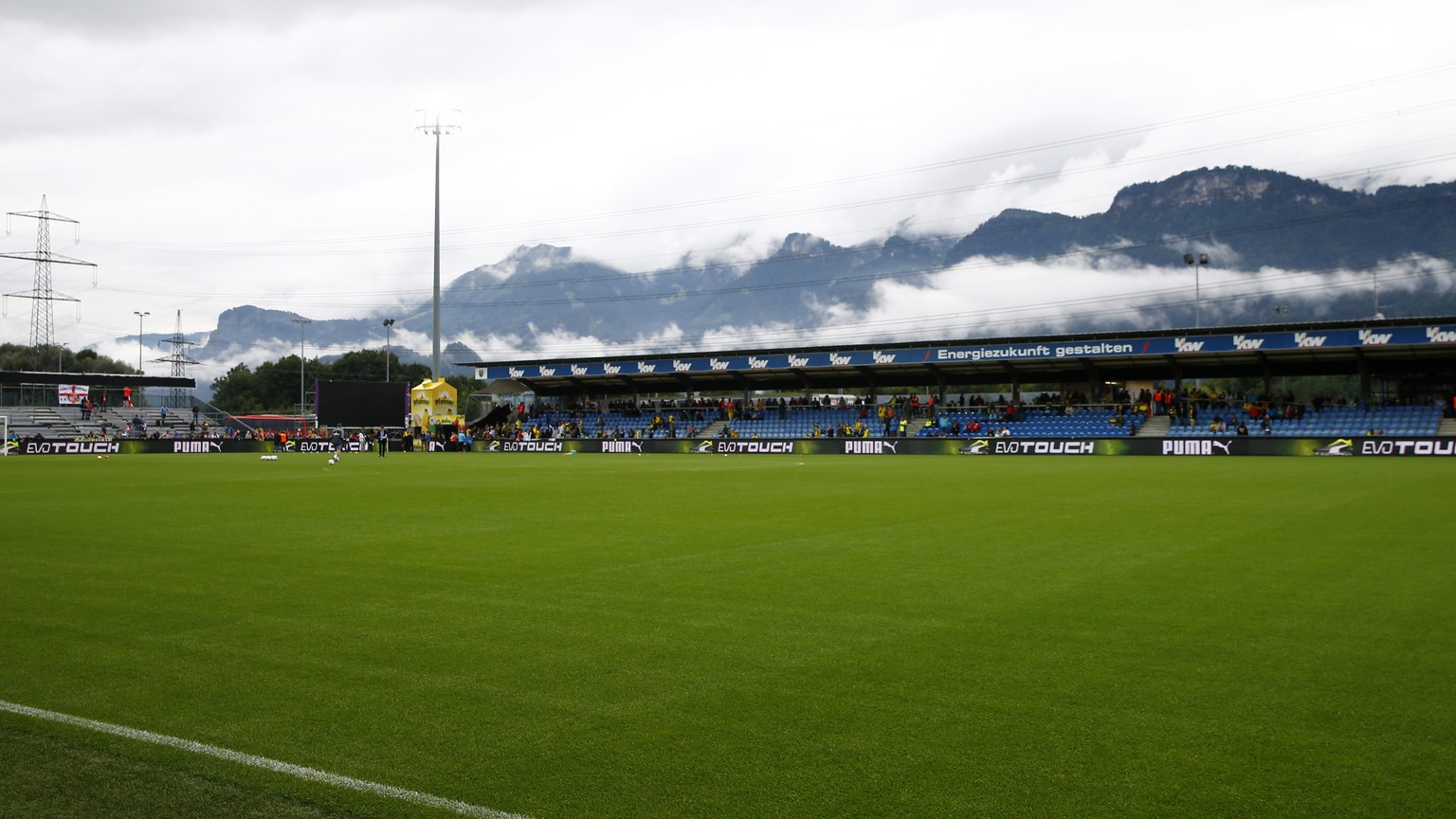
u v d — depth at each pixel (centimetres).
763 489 2747
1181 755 585
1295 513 1962
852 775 560
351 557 1416
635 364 7575
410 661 816
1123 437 5684
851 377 7562
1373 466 3862
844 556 1391
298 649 859
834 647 848
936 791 538
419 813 518
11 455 6397
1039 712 665
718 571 1270
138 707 696
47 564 1367
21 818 515
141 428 8331
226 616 1002
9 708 695
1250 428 5944
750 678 755
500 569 1300
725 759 586
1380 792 534
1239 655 810
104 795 545
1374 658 800
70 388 8981
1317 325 5456
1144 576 1202
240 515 2058
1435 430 5441
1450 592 1088
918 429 6906
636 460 5212
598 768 575
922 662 798
